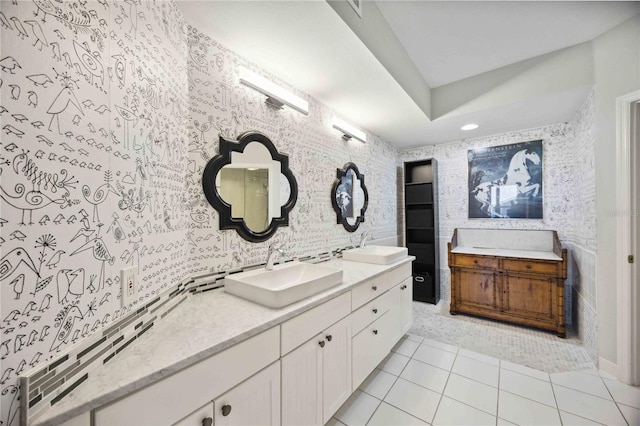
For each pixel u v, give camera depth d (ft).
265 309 3.69
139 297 2.82
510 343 7.59
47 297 1.86
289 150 6.15
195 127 4.26
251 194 5.20
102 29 2.39
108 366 2.31
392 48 5.96
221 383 2.81
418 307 10.55
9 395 1.62
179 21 3.82
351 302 5.14
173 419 2.40
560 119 8.68
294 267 5.63
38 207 1.81
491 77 7.68
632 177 5.60
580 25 5.78
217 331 3.00
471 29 5.96
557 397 5.33
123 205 2.60
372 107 7.61
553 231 9.05
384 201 10.80
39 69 1.84
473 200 10.75
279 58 5.18
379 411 5.05
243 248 5.07
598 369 6.23
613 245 5.93
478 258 9.29
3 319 1.61
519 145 9.75
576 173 8.27
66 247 2.00
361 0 4.77
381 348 6.24
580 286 7.78
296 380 3.79
